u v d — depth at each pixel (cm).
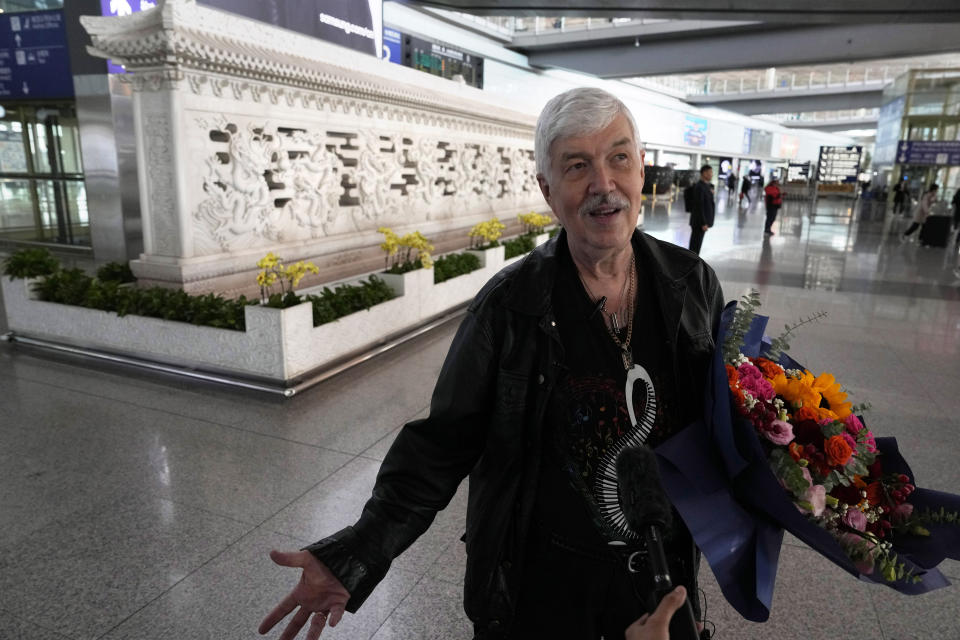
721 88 4528
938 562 126
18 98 1035
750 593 115
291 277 534
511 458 138
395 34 1577
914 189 2078
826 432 127
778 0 1587
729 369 130
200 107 602
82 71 962
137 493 341
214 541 298
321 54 742
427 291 696
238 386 495
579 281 138
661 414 136
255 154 668
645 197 3062
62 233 1155
